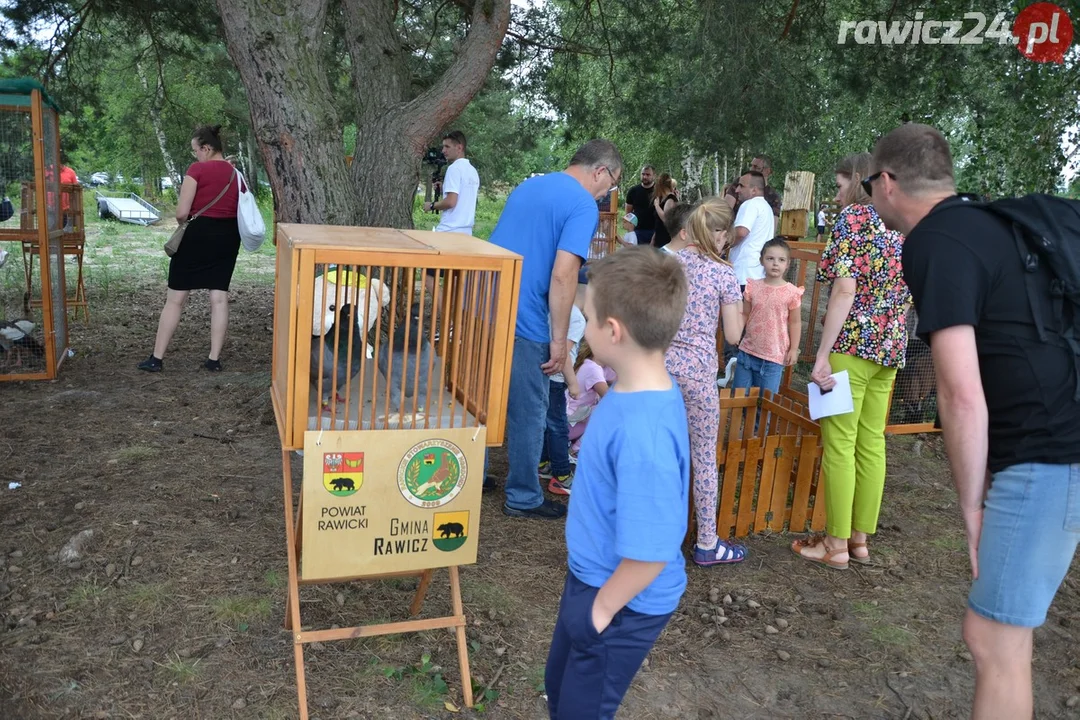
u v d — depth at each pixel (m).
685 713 2.81
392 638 3.07
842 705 2.91
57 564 3.43
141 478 4.33
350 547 2.42
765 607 3.54
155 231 19.84
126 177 30.20
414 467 2.43
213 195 6.20
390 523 2.45
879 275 3.58
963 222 2.09
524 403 4.07
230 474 4.45
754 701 2.91
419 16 11.77
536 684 2.88
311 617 3.15
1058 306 2.00
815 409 3.68
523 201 3.98
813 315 7.75
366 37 5.87
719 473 4.76
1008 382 2.05
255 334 7.99
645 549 1.75
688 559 3.96
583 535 1.93
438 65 12.60
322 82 5.08
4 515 3.84
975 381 2.02
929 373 5.82
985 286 2.03
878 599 3.67
